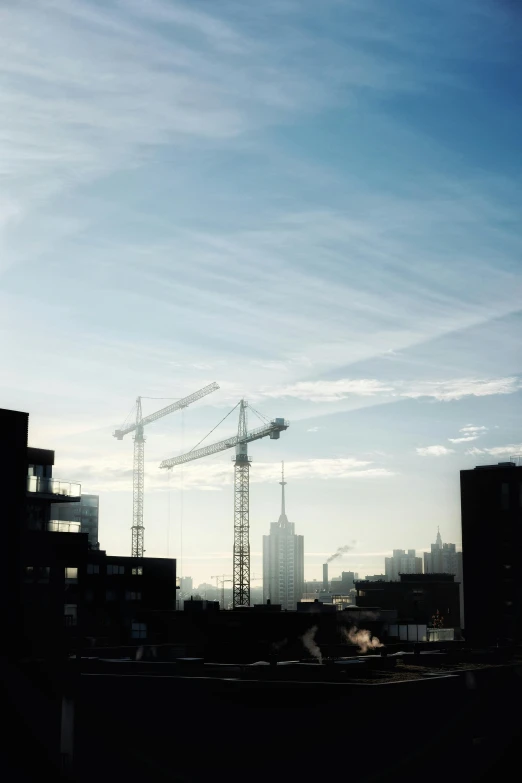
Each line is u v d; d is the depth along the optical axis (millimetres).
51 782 61062
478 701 64812
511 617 147000
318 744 56000
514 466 151500
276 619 112250
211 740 57781
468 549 152250
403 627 127375
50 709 62312
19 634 83188
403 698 57406
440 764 59406
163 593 152125
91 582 144125
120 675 60875
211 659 105250
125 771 59531
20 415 85938
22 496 85250
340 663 65438
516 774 65875
